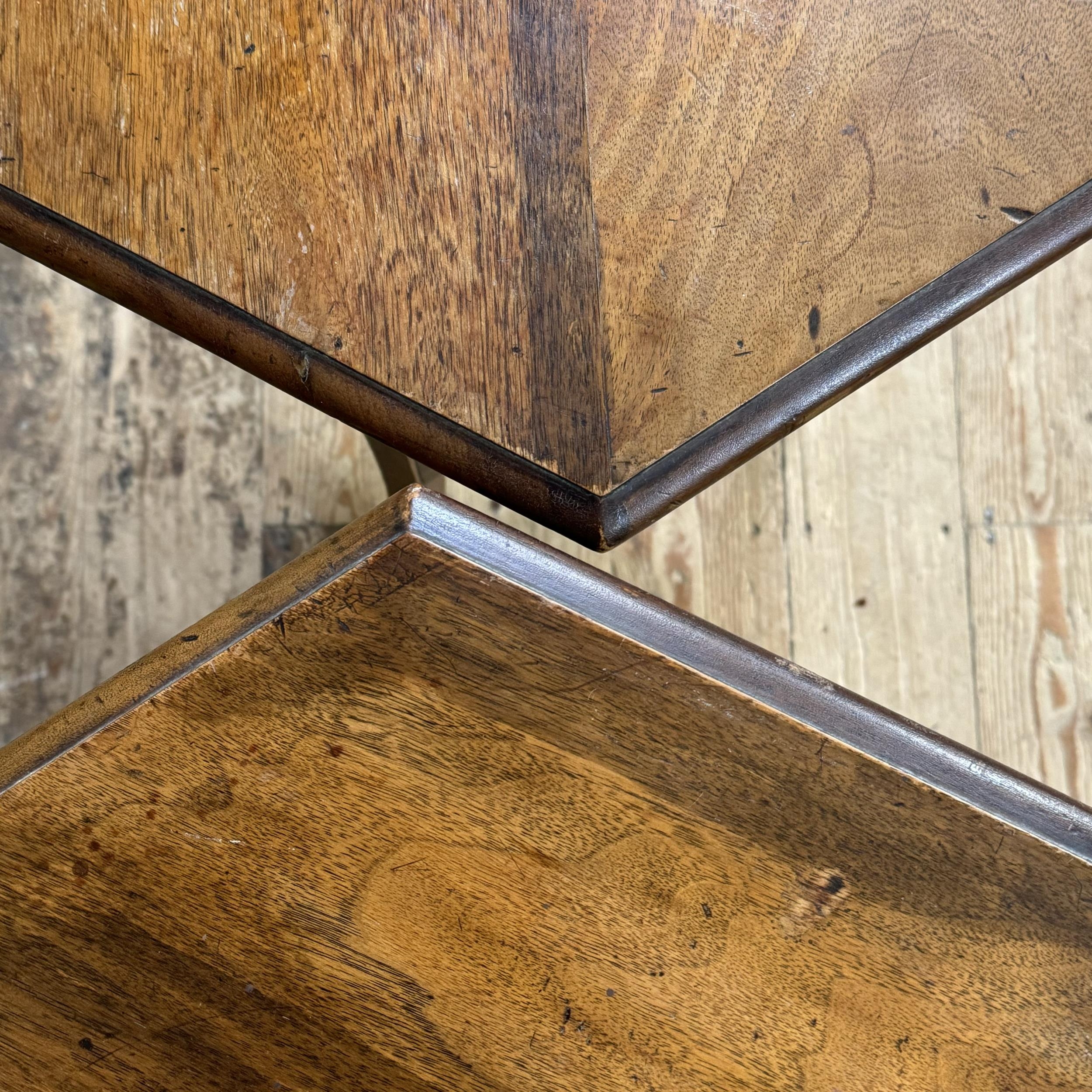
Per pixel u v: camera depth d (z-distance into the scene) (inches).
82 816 16.4
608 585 16.1
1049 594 42.3
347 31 19.2
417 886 16.7
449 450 19.1
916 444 42.9
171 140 19.0
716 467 19.2
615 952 16.9
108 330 40.9
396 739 16.4
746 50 19.6
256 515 41.1
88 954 16.8
